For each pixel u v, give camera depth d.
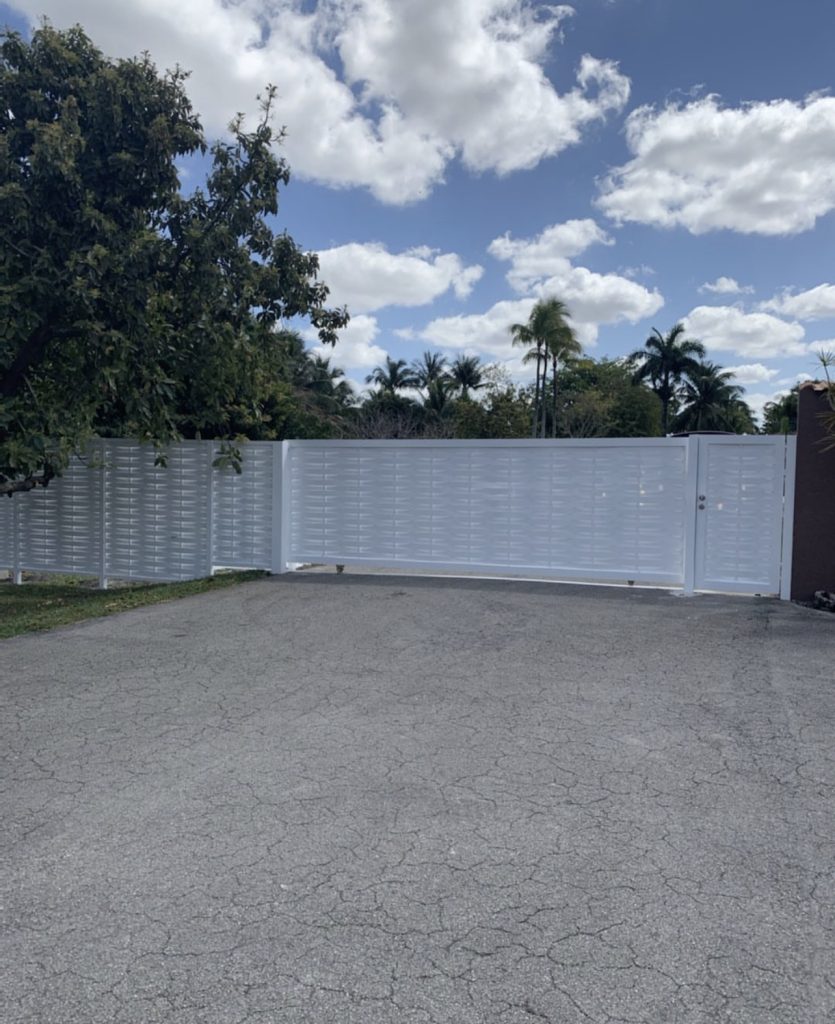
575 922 2.79
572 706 5.22
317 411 40.41
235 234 10.22
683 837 3.41
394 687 5.71
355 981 2.48
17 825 3.58
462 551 10.37
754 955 2.59
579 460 9.77
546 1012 2.33
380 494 10.68
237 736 4.73
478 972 2.52
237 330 10.70
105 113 9.21
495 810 3.69
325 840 3.41
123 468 11.60
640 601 8.85
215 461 10.91
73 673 6.18
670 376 55.75
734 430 57.44
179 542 11.42
